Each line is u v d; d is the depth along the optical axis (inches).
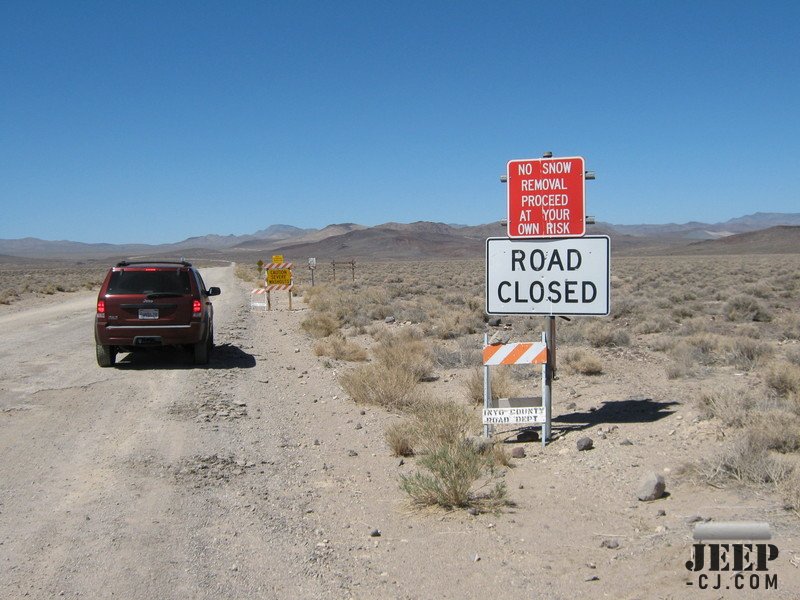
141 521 267.6
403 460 344.8
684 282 1872.5
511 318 954.7
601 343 716.7
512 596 201.2
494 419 361.4
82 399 484.1
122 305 596.7
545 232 369.7
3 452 358.9
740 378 516.7
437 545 239.6
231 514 275.0
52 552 239.1
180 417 434.6
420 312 1048.8
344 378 518.0
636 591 197.8
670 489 276.2
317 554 235.8
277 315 1162.0
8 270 4768.7
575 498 277.3
